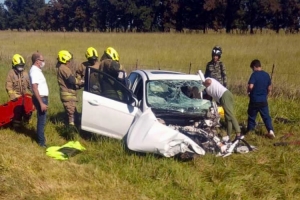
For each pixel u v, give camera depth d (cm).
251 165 686
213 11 7119
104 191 580
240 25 7219
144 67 1950
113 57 858
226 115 796
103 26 8981
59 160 693
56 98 1163
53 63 1900
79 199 557
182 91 800
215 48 953
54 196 557
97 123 748
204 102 789
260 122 943
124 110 743
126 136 724
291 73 1678
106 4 8700
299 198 584
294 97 1202
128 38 4738
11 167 632
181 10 7512
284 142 810
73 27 9462
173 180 618
